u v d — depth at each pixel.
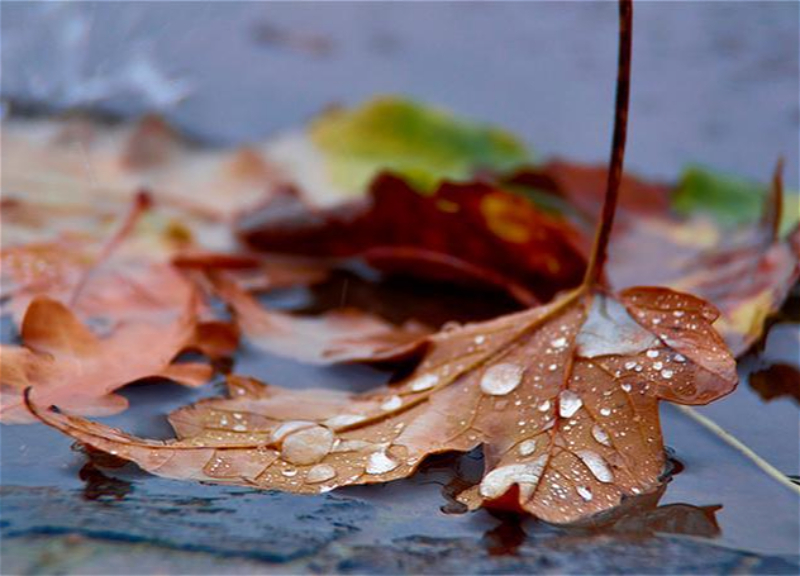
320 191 0.83
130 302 0.73
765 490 0.68
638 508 0.67
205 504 0.67
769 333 0.72
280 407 0.69
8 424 0.69
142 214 0.78
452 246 0.75
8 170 0.81
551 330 0.69
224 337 0.71
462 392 0.69
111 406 0.69
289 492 0.67
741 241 0.77
